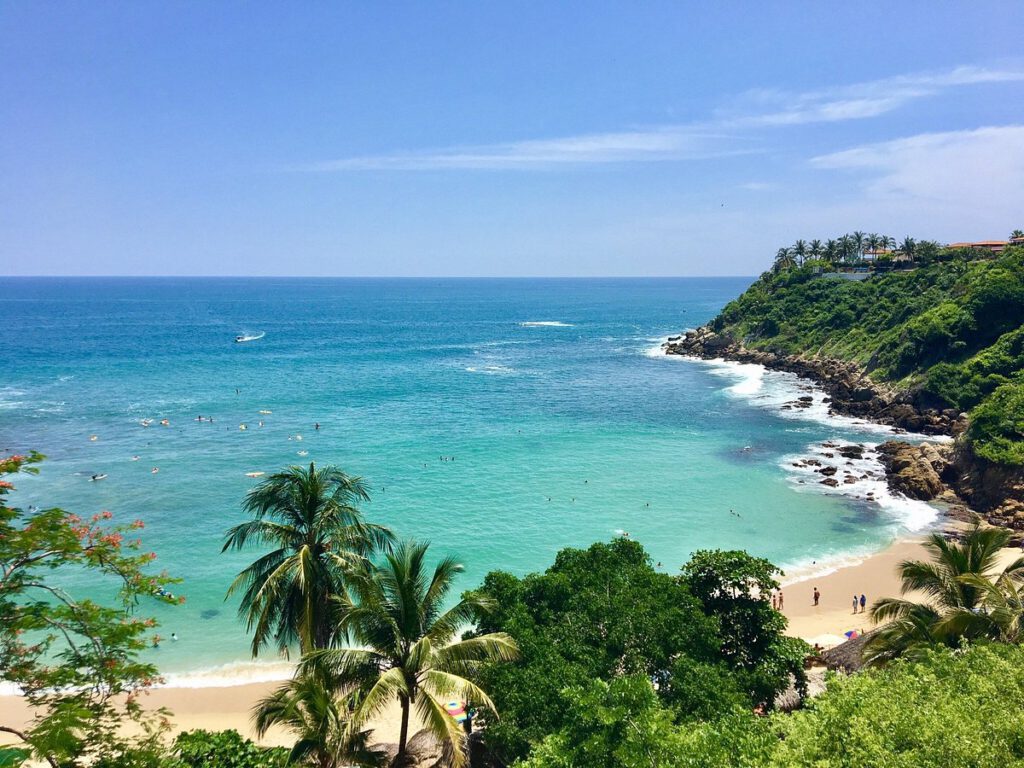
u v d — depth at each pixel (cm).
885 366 9956
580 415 9144
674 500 5969
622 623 2216
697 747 1428
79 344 15812
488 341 18300
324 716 1956
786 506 5869
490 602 2338
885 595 4372
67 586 4172
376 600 2164
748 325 14612
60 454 6962
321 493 2548
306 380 11600
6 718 3000
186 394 10175
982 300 9019
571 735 1612
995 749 1348
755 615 2506
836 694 1614
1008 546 4912
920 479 6200
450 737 1945
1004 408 6394
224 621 3878
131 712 1543
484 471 6669
